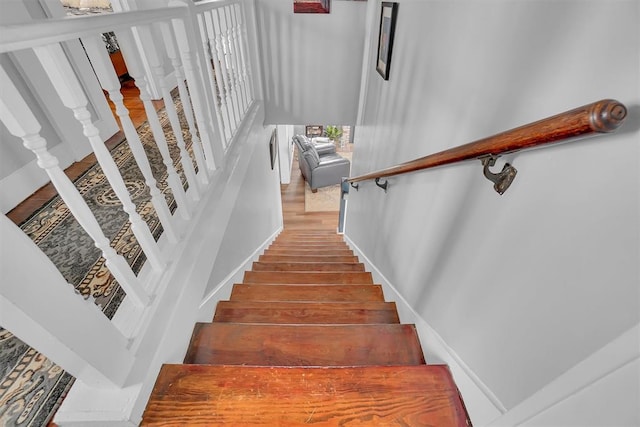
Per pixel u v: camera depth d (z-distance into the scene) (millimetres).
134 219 936
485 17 888
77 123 2021
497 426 793
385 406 875
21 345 1081
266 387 900
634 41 473
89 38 713
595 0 540
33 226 1521
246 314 1563
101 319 760
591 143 555
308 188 5945
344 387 908
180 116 2840
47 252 1395
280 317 1564
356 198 3268
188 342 1187
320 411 858
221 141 1720
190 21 1255
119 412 788
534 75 704
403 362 1212
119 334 826
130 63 902
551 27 642
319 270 2543
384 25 2018
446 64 1159
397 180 1786
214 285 1619
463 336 1061
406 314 1581
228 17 1918
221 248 1714
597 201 553
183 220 1296
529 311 745
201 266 1319
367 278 2258
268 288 1903
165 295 1039
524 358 774
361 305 1684
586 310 591
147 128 2605
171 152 2240
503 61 812
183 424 829
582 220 587
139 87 955
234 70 2096
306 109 3213
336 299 1872
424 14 1374
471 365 1021
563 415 613
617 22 500
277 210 4223
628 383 495
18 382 994
